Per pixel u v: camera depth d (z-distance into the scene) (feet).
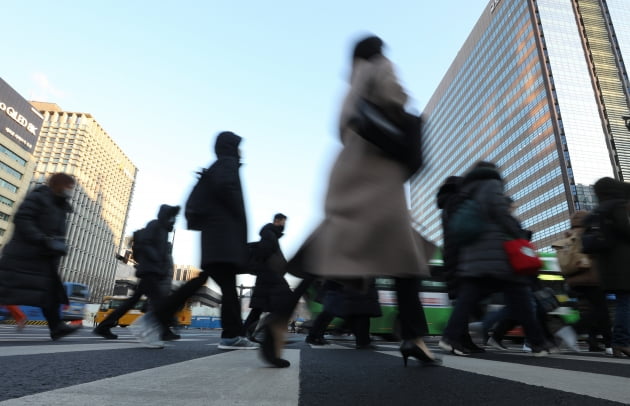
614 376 7.28
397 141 6.19
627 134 264.11
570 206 234.17
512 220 11.71
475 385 5.73
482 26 343.67
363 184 6.26
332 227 6.22
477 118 335.67
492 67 321.73
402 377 6.46
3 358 7.22
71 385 4.72
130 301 16.85
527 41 286.87
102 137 417.08
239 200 11.85
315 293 19.25
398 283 7.79
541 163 261.44
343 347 17.53
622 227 13.46
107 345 12.11
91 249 382.83
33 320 44.70
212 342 17.17
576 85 270.46
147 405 3.73
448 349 12.36
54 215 12.84
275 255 15.25
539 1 293.02
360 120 6.22
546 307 16.78
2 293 11.84
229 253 11.48
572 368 8.90
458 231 11.98
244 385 5.11
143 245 15.65
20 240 12.26
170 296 11.87
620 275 13.50
